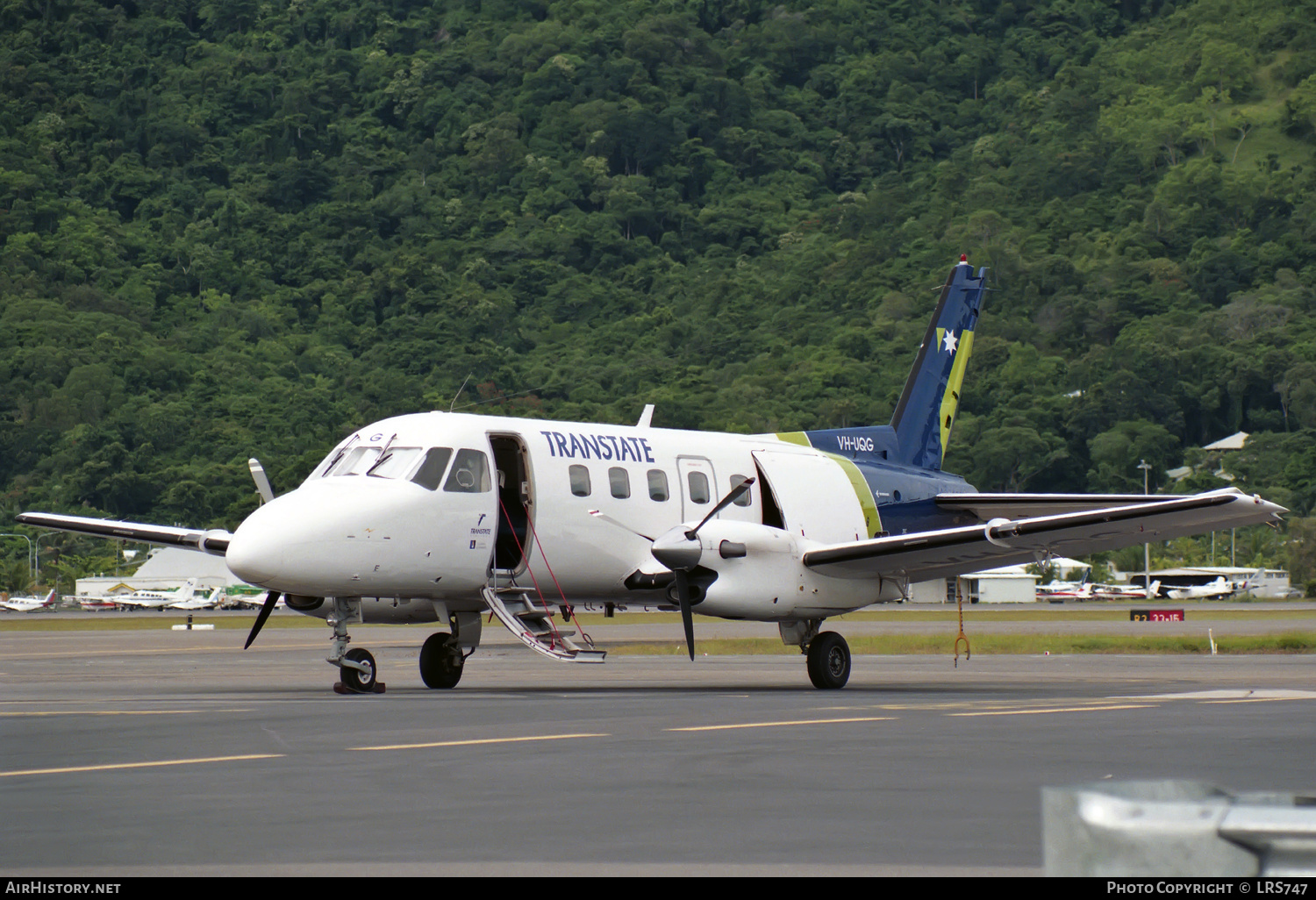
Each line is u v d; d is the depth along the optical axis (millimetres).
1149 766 38719
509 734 47125
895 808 31078
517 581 76062
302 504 69438
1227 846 9922
